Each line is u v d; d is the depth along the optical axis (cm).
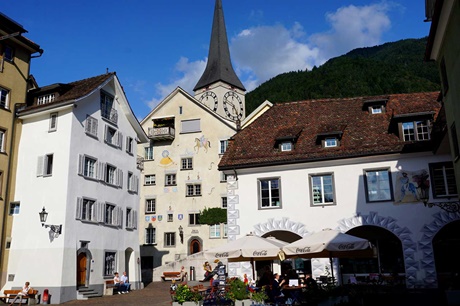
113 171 3219
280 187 2570
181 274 3638
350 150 2481
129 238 3281
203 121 4556
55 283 2542
